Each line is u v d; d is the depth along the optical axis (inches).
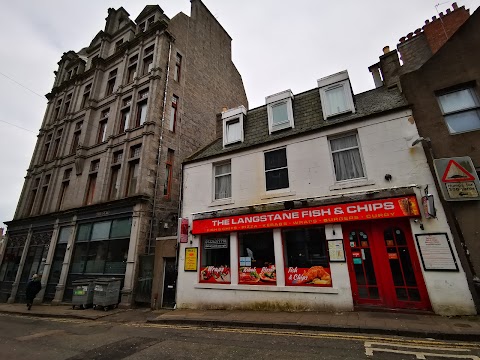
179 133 667.4
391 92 393.1
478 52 310.0
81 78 889.5
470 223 265.1
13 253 781.9
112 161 657.0
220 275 394.9
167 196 593.9
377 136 333.7
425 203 277.7
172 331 286.7
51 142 885.8
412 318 251.9
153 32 715.4
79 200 674.8
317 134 377.4
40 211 798.5
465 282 253.6
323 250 332.2
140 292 474.9
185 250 432.1
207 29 900.0
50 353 229.5
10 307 563.8
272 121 451.5
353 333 232.7
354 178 340.8
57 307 525.0
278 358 185.6
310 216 338.3
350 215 315.0
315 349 199.5
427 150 301.6
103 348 236.2
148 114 619.5
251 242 383.9
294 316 295.0
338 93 404.8
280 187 390.9
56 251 657.0
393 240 301.4
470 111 301.7
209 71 854.5
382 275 297.9
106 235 565.9
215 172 468.8
